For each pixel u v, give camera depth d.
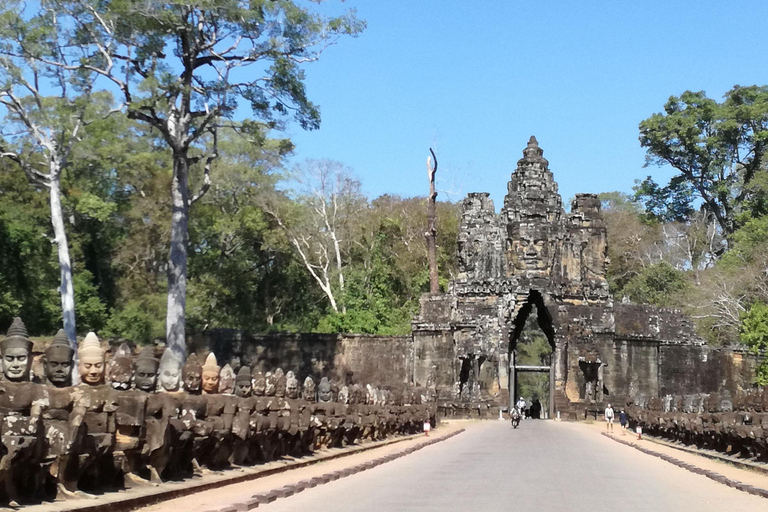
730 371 82.00
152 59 50.06
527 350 119.56
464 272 84.88
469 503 19.39
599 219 84.00
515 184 84.25
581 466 29.91
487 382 82.94
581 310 80.69
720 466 31.34
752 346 71.50
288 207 94.00
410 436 48.12
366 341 81.38
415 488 22.41
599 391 78.44
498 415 77.31
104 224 87.50
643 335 81.62
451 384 80.38
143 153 80.25
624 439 50.91
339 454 32.28
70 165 75.31
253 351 80.75
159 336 76.50
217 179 88.38
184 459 22.12
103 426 17.67
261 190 91.94
